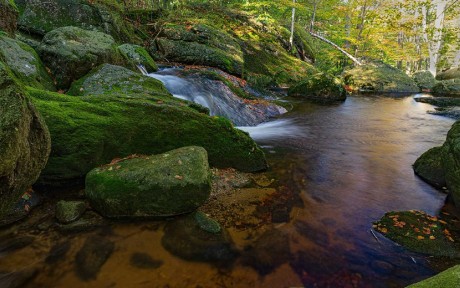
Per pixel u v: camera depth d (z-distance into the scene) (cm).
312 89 1477
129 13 1438
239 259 309
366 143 755
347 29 2359
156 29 1401
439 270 297
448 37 2312
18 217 355
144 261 301
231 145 534
